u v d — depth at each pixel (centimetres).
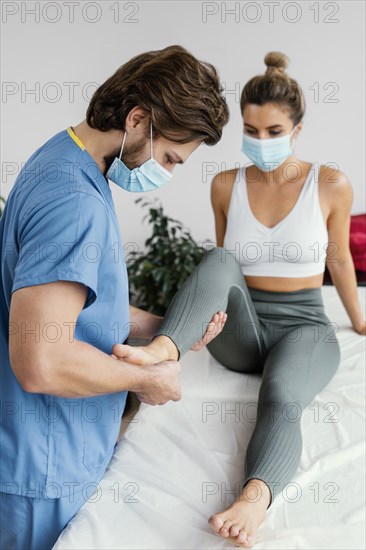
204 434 161
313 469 145
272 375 166
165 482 141
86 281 107
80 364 108
